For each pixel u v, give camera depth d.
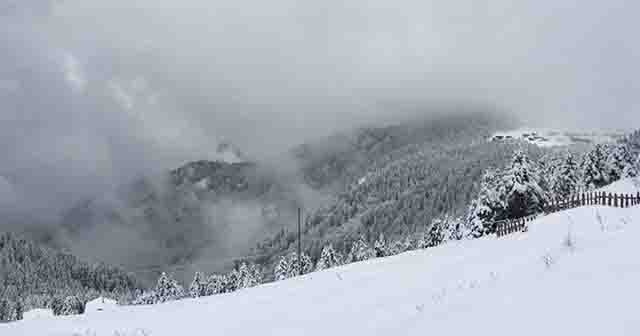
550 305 8.49
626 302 7.68
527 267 11.77
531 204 53.44
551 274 10.07
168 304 25.14
